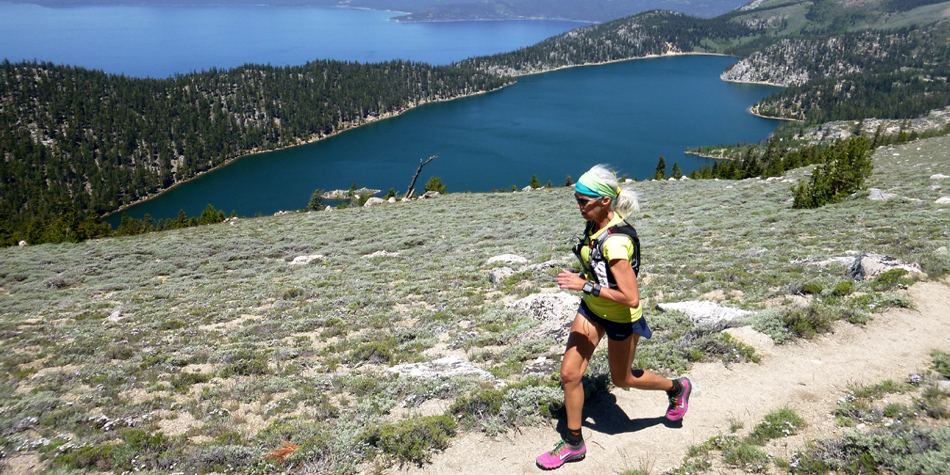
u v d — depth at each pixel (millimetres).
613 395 5055
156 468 4793
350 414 5602
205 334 11500
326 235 31562
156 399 7113
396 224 34594
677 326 7230
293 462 4559
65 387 8086
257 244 29719
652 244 18234
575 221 28000
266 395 6891
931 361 5160
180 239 33562
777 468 3740
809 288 7898
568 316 8805
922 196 21375
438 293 14031
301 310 13211
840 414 4371
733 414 4602
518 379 6102
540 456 4074
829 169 24188
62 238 43969
